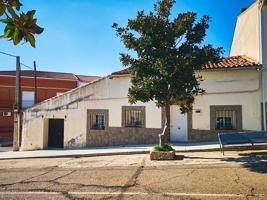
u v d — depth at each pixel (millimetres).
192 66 10352
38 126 19156
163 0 10500
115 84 16766
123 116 16375
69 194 6953
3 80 33531
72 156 13641
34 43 2445
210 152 11797
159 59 9945
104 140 16812
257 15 14164
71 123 17922
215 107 14406
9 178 9203
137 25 10539
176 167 9281
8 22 2393
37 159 13742
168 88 10352
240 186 6855
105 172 9227
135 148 14031
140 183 7594
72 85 36344
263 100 13648
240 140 10641
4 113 32750
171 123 15344
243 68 13805
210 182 7324
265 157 10039
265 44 13742
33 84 34531
